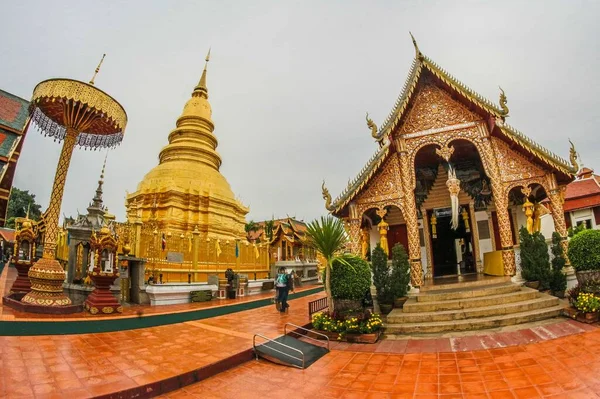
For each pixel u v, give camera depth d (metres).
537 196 15.32
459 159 16.52
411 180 13.51
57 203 12.68
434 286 12.68
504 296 10.87
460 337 9.02
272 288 26.27
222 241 23.61
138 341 8.70
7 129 17.36
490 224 16.52
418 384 6.07
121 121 13.98
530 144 12.51
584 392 5.14
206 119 35.16
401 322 10.48
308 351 8.27
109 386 5.45
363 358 7.90
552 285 11.88
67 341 8.24
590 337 7.86
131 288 17.12
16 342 7.79
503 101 12.81
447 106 13.75
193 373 6.36
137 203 29.00
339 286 10.52
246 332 10.00
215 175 31.80
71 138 13.09
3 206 20.05
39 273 11.95
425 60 13.41
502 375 6.16
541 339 8.15
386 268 12.09
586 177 34.00
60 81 12.19
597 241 9.95
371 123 13.91
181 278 20.11
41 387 5.28
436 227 18.64
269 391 5.93
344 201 13.85
